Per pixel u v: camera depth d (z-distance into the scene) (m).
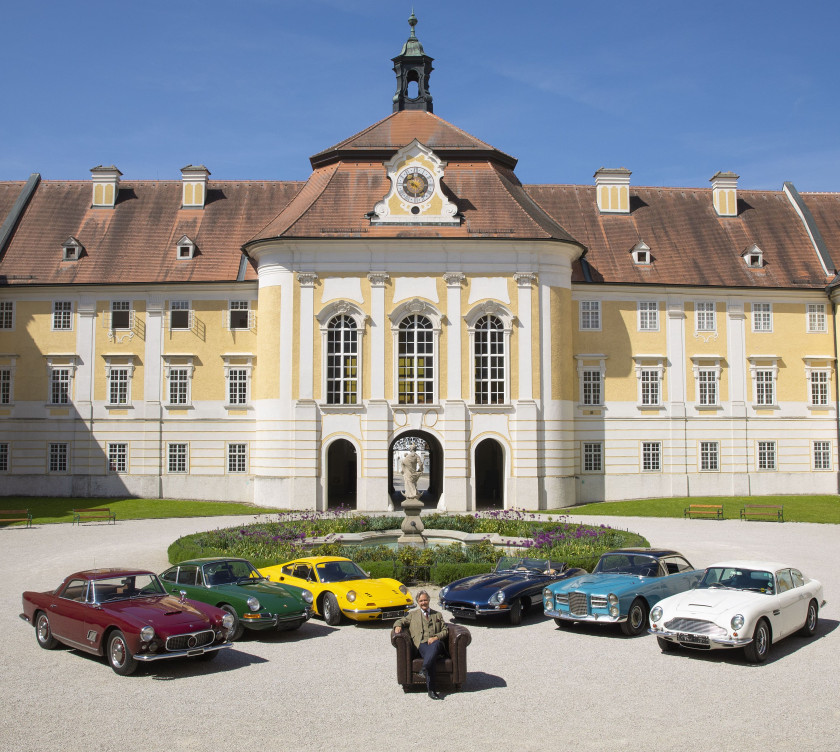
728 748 14.38
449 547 33.50
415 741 14.72
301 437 55.31
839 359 63.94
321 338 56.03
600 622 22.39
